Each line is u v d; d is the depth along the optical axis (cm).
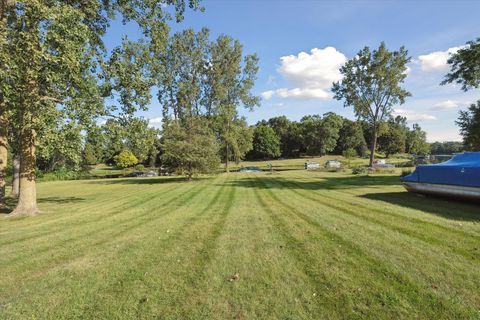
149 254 488
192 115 3198
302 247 491
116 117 1070
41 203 1348
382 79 3158
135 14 1138
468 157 1014
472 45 1541
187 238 580
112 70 994
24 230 728
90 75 962
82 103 902
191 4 1178
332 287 346
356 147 8106
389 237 527
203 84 3381
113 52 1029
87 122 914
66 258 484
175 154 2452
